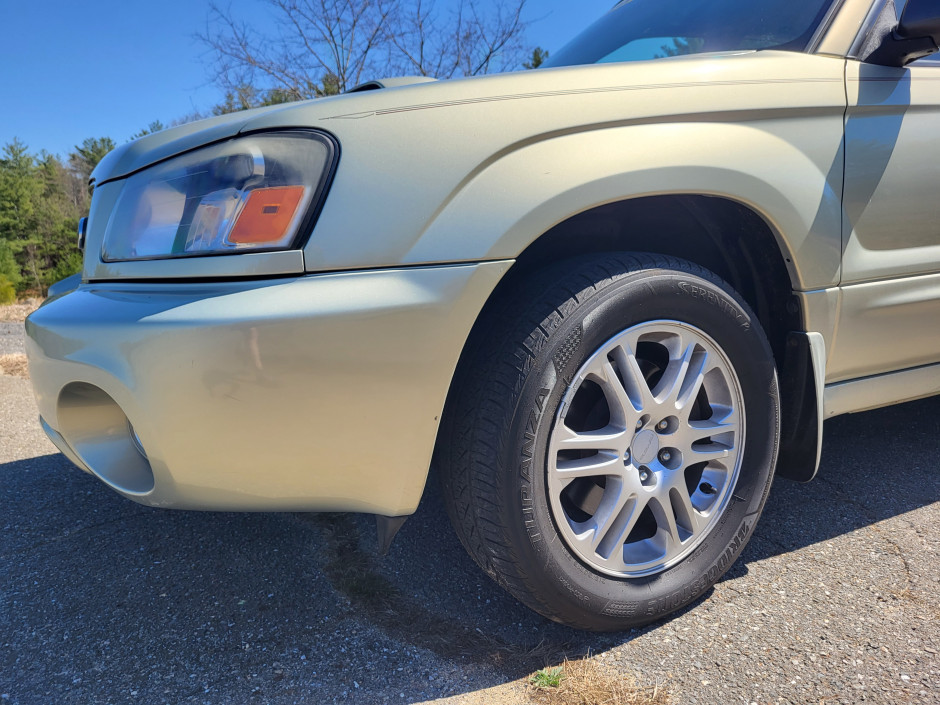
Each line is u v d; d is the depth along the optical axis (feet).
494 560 4.43
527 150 4.16
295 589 5.43
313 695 4.23
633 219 5.52
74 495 7.45
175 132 5.03
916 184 5.74
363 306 3.83
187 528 6.55
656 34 7.27
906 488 7.20
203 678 4.39
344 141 4.07
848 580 5.46
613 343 4.51
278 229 3.92
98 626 4.98
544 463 4.32
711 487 5.17
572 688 4.25
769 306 5.58
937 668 4.36
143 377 3.94
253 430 3.91
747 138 4.80
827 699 4.12
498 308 4.50
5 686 4.34
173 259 4.21
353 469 4.09
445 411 4.53
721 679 4.33
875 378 6.15
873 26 5.81
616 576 4.72
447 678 4.38
